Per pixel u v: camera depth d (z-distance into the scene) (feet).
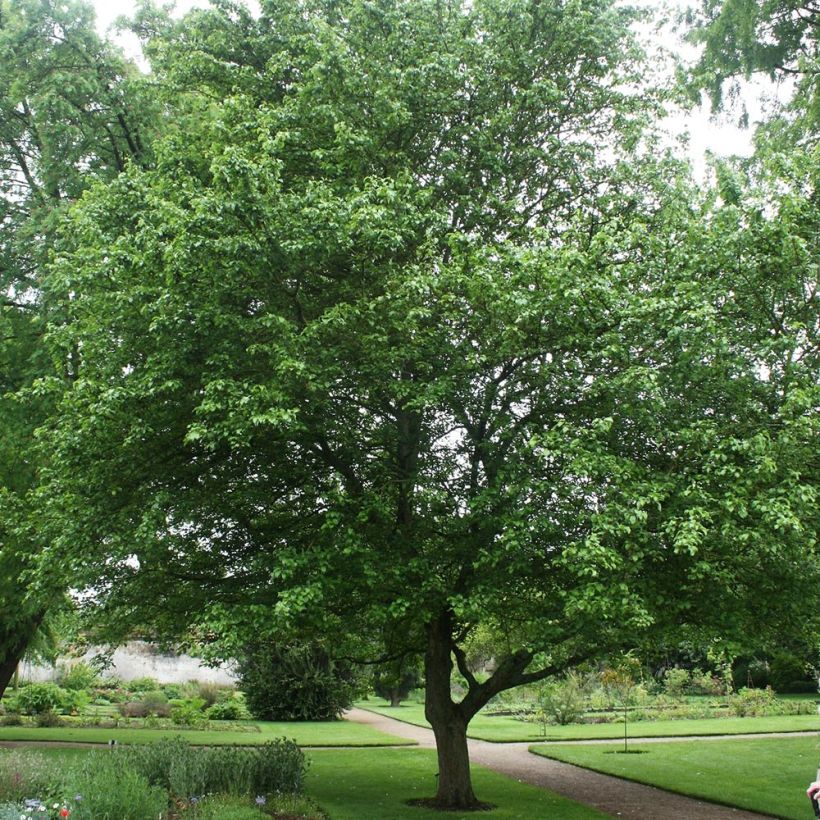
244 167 29.60
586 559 26.18
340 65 34.94
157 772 33.86
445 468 37.76
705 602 30.30
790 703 100.17
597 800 42.47
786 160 31.40
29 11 56.03
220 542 36.55
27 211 58.08
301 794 35.86
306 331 29.91
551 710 90.27
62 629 69.36
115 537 31.99
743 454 27.40
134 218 36.65
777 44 56.95
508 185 39.01
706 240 30.53
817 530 28.94
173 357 30.45
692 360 29.22
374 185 31.48
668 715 96.22
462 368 31.58
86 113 57.06
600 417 30.27
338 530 32.30
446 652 40.27
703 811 39.42
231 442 28.12
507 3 37.22
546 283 29.81
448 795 38.86
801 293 30.94
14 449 47.57
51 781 28.63
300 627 36.63
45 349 49.14
